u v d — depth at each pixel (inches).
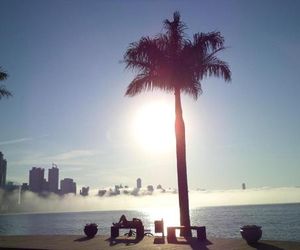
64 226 4443.9
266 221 3880.4
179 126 979.9
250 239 723.4
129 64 1012.5
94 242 812.6
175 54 995.3
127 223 924.0
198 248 689.6
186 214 935.0
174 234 823.1
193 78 994.7
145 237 900.6
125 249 700.7
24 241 847.7
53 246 747.4
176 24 1010.1
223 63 1005.8
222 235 2038.6
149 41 992.9
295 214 5738.2
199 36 997.8
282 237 1909.4
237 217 5482.3
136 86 1009.5
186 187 952.9
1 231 3602.4
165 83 996.6
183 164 961.5
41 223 6008.9
